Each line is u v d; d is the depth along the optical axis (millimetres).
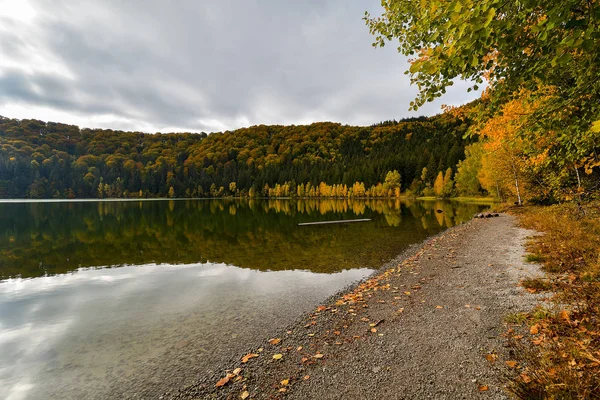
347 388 3902
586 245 8383
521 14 2945
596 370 3137
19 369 5691
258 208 64688
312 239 20875
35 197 124875
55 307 8977
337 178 131625
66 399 4812
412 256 13062
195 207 71000
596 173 13445
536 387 3113
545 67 4016
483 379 3666
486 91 5617
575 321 4316
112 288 10789
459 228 20578
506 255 10367
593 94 4234
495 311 5645
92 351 6281
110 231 27812
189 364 5531
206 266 14000
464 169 62750
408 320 5812
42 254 17641
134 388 4945
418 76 4395
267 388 4188
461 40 2906
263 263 14156
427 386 3717
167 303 9047
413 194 94812
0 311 8719
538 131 5219
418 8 5074
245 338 6441
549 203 25516
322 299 8836
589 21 2709
